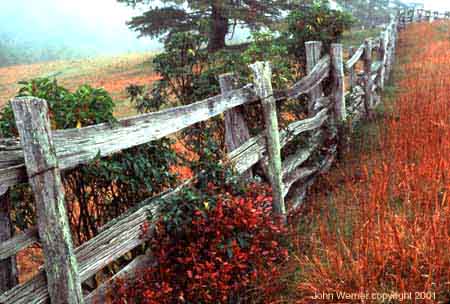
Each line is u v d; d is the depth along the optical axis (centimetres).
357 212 381
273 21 1900
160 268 272
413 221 343
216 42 1958
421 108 629
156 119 259
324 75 527
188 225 279
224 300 274
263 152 376
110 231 241
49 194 197
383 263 286
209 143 330
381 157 513
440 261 274
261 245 332
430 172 401
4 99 1678
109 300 246
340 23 596
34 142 190
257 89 363
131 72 1947
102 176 268
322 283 289
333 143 553
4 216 204
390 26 1216
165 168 314
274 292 301
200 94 471
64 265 205
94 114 259
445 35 1666
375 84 866
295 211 415
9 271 205
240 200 302
